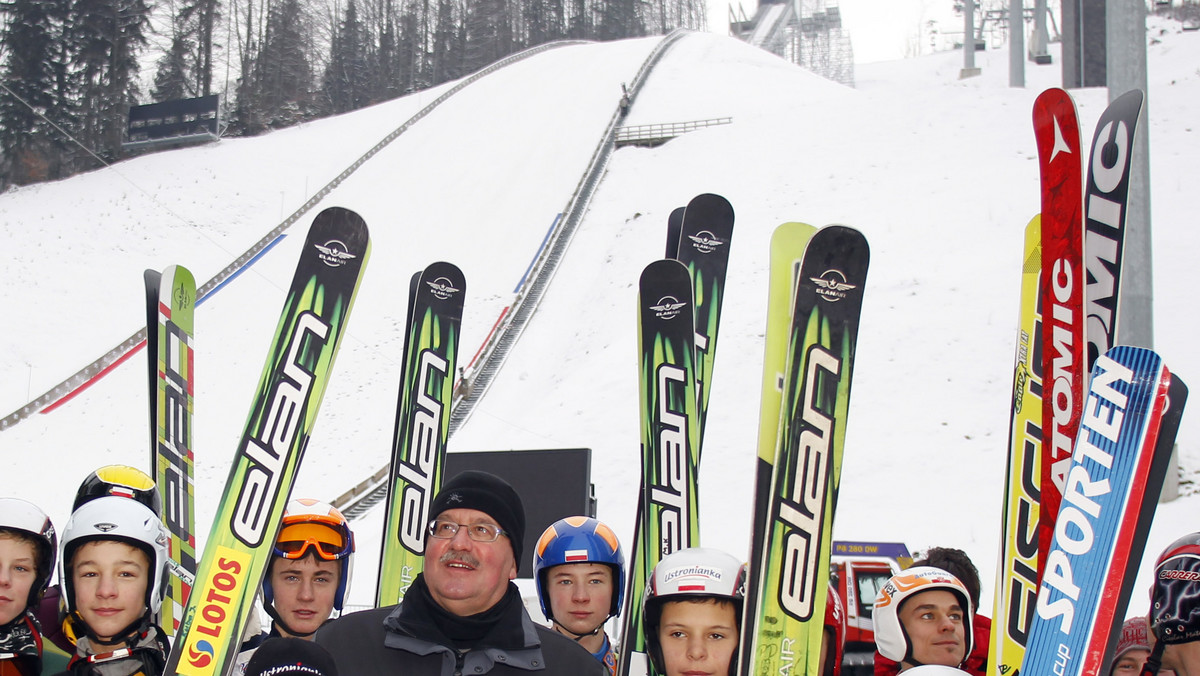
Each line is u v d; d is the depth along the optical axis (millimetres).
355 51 75750
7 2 49281
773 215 29797
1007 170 27859
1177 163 25000
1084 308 3279
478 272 32281
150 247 34281
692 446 5488
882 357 18641
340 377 25281
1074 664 2547
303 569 3869
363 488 19047
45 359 26906
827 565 3664
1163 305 18594
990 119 32469
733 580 2928
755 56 66688
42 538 3162
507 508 2752
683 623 2887
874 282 21906
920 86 38719
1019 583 3615
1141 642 3531
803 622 3605
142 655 3088
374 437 22078
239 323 28734
